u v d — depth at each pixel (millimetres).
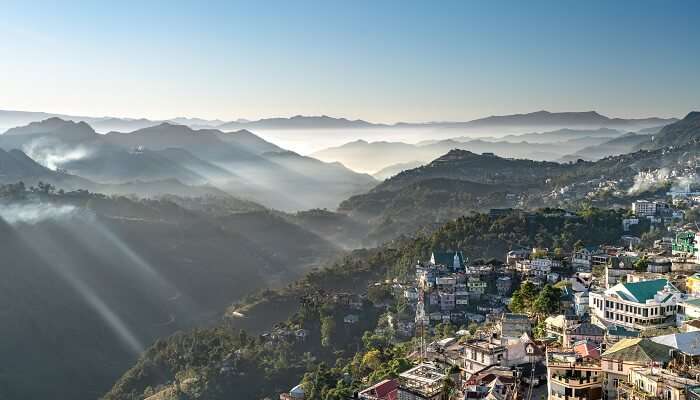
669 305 196875
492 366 174000
